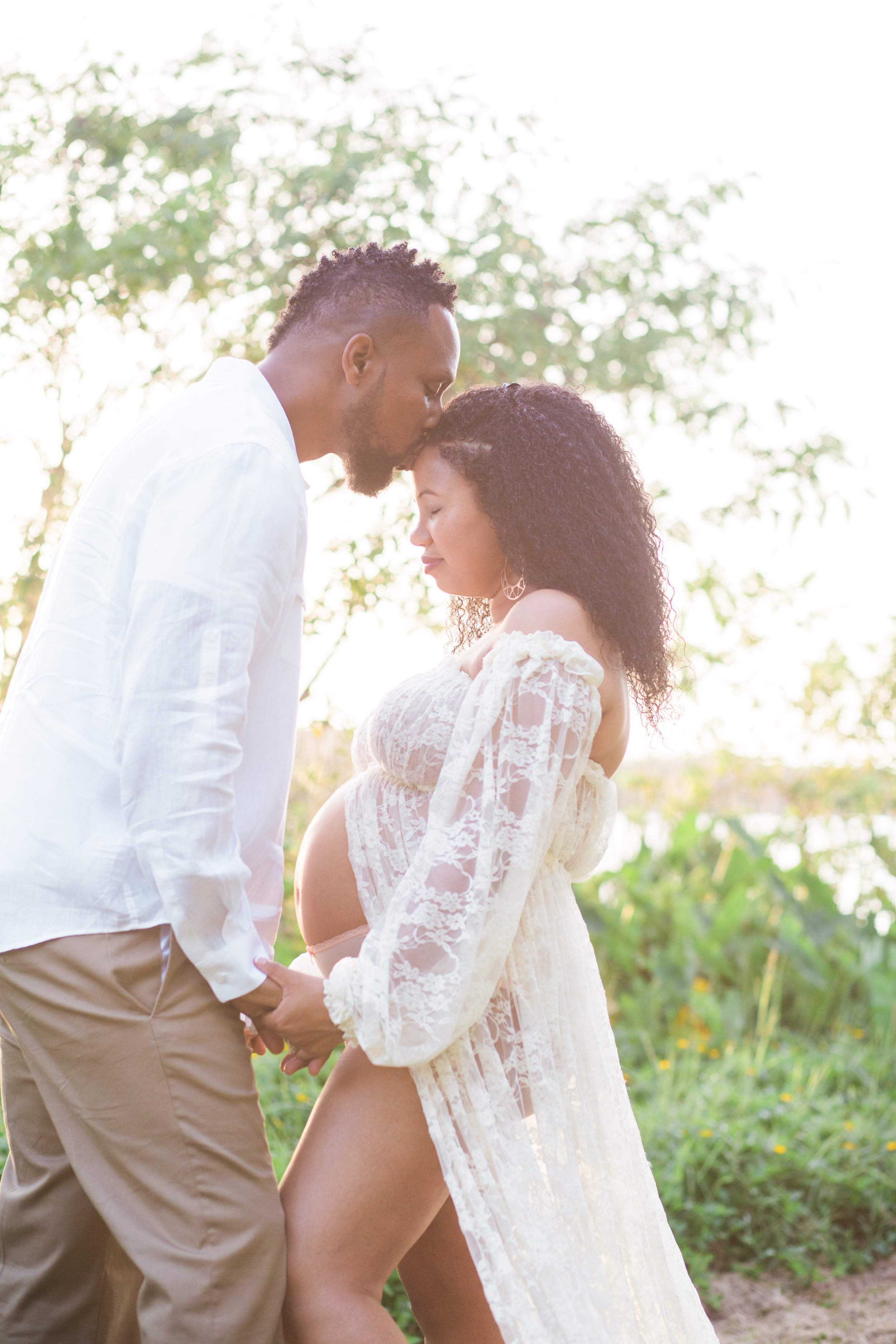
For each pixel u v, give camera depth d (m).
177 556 1.70
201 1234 1.68
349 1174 1.81
